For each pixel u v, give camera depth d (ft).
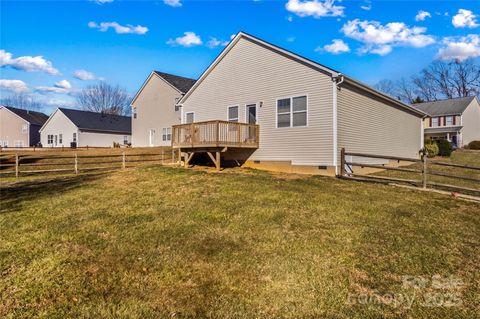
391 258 13.69
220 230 17.33
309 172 39.60
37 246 15.16
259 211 21.03
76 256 13.91
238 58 47.55
